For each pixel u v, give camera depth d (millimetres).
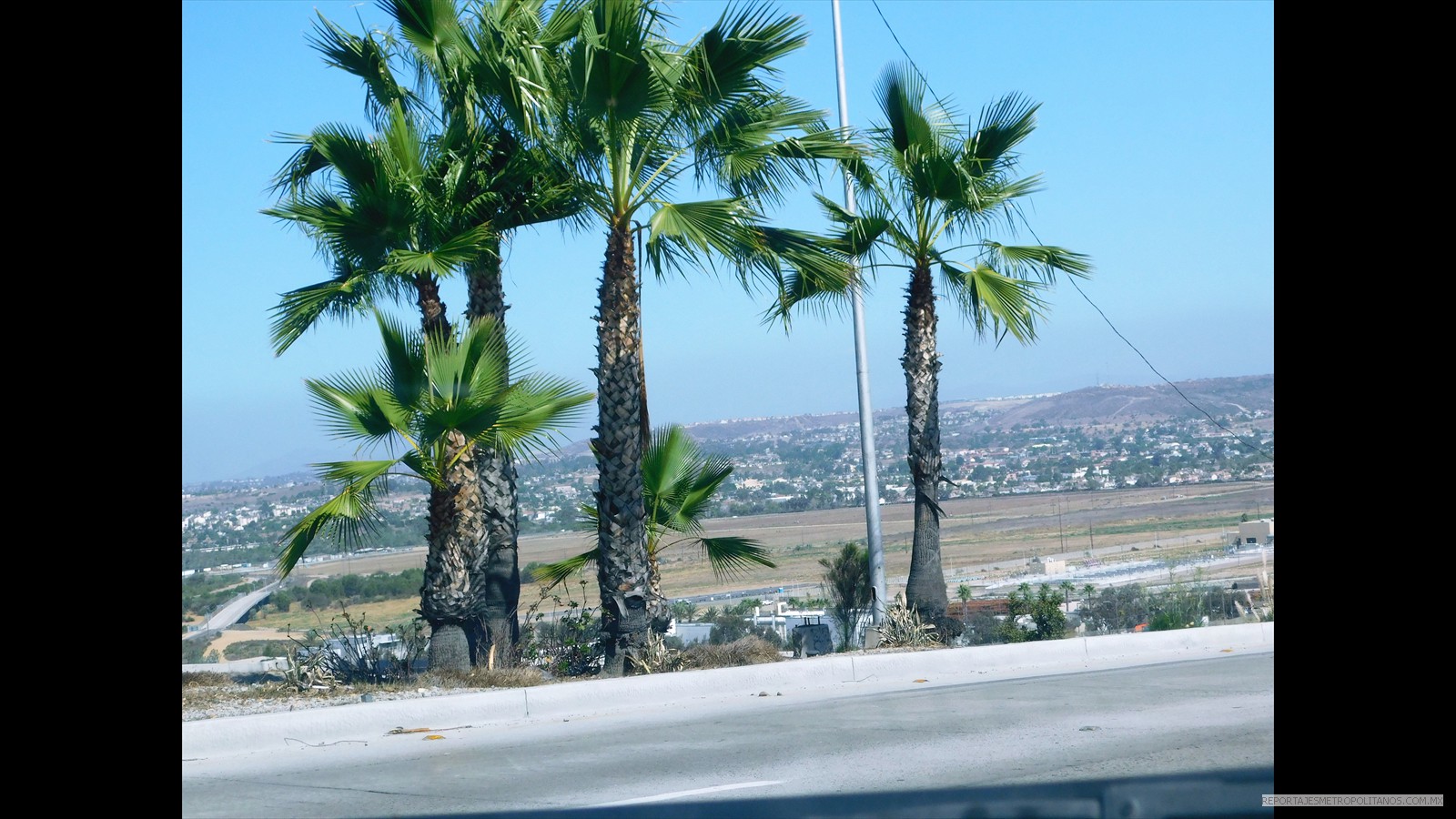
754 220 12367
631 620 11508
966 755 7090
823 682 11125
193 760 7711
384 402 10836
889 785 6262
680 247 11992
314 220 11211
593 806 6004
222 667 12281
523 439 11156
